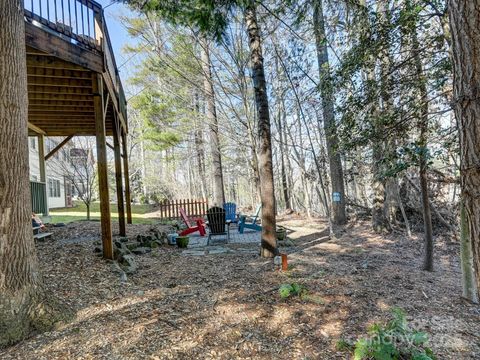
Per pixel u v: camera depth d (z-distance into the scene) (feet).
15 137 8.32
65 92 16.70
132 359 7.46
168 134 39.91
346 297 11.82
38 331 8.46
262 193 18.47
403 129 13.39
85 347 7.85
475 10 5.21
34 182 25.09
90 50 14.35
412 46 12.73
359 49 13.25
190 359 7.71
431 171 22.88
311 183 48.24
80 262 13.64
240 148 42.98
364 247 21.81
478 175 5.34
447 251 20.61
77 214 42.50
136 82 41.22
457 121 5.66
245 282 13.55
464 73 5.39
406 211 27.22
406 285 13.60
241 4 14.79
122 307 10.35
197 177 70.23
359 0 13.78
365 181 35.96
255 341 8.74
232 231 29.30
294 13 16.08
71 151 46.93
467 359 8.04
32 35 11.59
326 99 16.21
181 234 25.71
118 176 21.95
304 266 16.40
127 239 20.76
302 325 9.70
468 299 11.66
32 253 8.83
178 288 12.68
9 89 8.17
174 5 14.35
